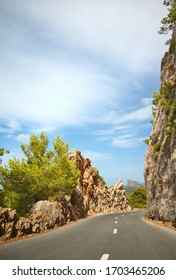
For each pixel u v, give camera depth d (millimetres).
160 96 29328
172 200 21203
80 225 22547
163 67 32656
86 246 10430
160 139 29750
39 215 19828
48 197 28625
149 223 24641
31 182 27500
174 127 21094
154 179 30469
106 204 64875
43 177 28156
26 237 14367
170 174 21484
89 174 60938
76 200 39594
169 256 8445
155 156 30000
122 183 78812
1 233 13406
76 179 34750
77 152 59031
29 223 16016
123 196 76812
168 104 24672
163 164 24766
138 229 18203
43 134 33188
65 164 33312
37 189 27453
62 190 30938
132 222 25500
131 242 11578
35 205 22188
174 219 20078
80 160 59250
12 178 27047
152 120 36438
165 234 15125
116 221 26656
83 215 41250
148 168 34469
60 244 11031
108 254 8750
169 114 24234
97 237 13539
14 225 14453
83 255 8617
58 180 28641
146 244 10961
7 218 14141
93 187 60688
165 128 24094
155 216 28000
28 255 8703
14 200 26969
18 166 27328
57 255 8641
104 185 70688
